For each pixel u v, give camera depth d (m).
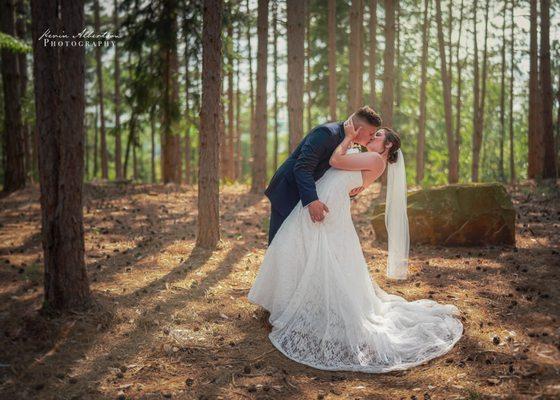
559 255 6.22
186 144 20.28
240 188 13.41
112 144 33.56
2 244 7.06
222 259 6.41
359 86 15.59
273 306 4.32
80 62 4.20
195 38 13.44
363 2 15.43
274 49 18.52
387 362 3.81
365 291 4.27
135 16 13.67
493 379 3.41
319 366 3.77
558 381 3.28
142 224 8.47
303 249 4.21
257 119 11.96
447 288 5.30
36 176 20.81
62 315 4.38
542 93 13.55
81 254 4.50
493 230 6.81
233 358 3.91
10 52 11.71
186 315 4.65
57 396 3.36
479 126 16.66
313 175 4.38
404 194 4.78
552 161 13.57
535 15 14.02
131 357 3.90
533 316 4.43
